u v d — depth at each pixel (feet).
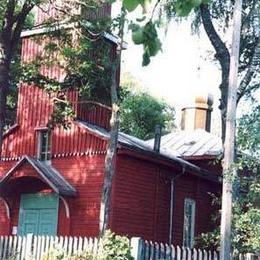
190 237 87.10
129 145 72.18
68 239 51.31
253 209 46.39
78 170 73.92
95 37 68.08
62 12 67.46
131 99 157.17
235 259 46.19
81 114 76.07
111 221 69.72
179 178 85.71
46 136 78.64
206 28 68.18
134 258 46.80
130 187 73.77
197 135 106.42
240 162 45.37
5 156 81.56
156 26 11.26
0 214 79.10
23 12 65.36
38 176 72.74
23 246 54.39
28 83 70.74
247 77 65.46
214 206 93.04
